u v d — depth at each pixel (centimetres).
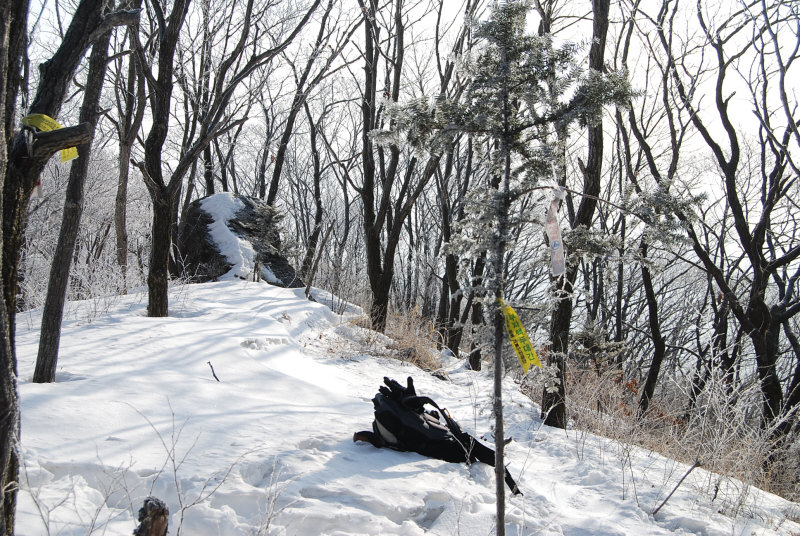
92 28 313
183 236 1681
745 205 1728
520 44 334
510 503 433
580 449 614
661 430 728
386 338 1254
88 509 347
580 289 385
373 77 1470
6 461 220
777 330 941
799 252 948
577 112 328
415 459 478
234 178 2603
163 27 870
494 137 348
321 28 1584
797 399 925
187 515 348
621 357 1369
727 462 540
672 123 1062
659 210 395
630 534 418
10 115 254
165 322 880
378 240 1397
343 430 533
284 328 1027
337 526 356
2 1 211
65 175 1720
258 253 1496
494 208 325
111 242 2017
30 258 1466
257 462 422
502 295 331
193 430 488
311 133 1995
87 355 680
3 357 218
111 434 455
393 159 1390
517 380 1069
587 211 750
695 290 2022
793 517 480
